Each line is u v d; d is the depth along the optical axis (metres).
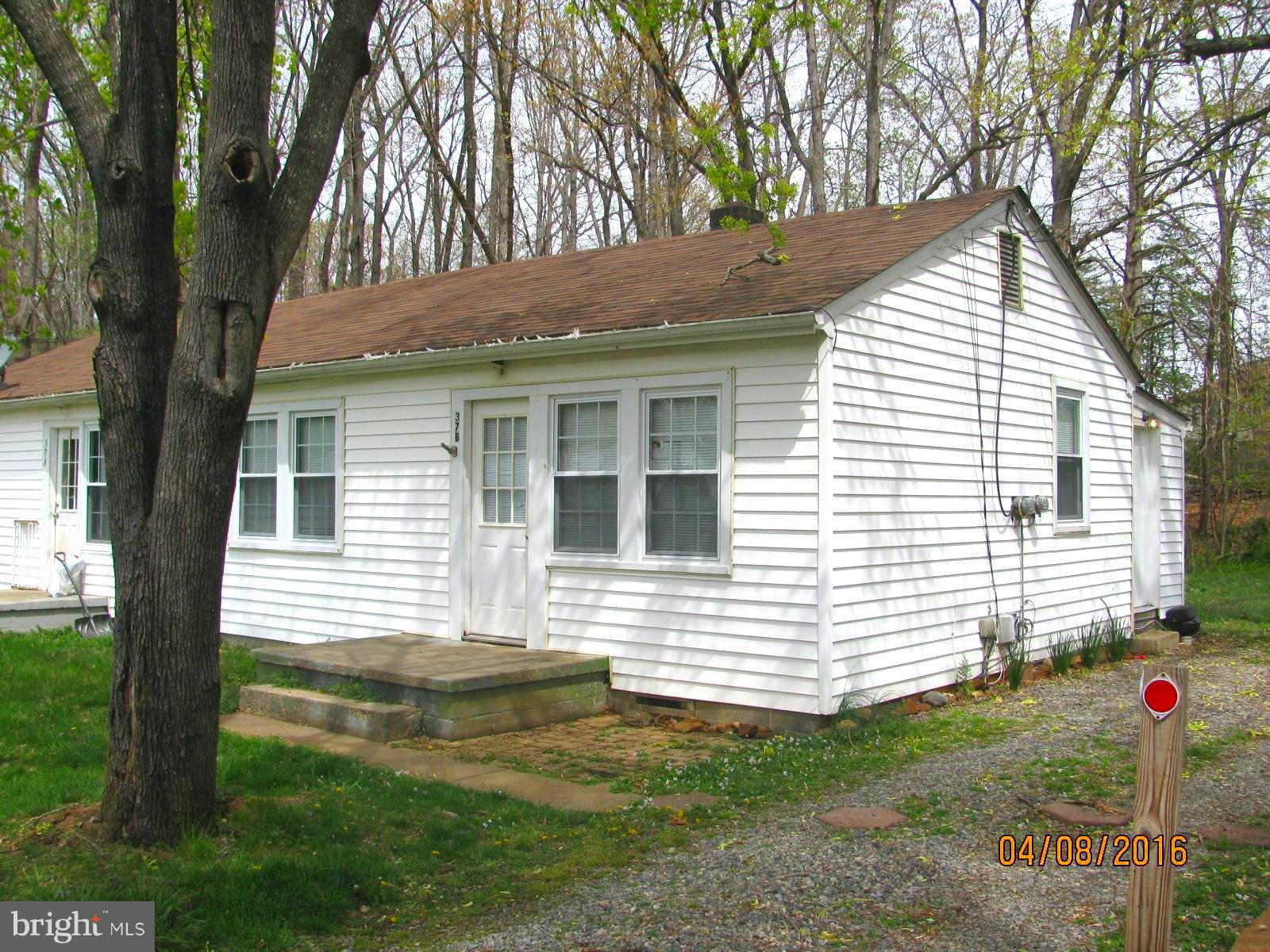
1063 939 4.22
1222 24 15.04
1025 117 19.14
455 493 10.51
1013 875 4.93
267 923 4.53
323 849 5.41
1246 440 25.28
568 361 9.58
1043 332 11.31
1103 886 4.78
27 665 10.52
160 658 5.43
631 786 6.81
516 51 19.36
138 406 5.54
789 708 8.16
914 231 9.69
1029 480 10.91
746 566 8.44
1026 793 6.25
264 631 12.47
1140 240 22.77
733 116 12.21
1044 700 9.41
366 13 6.04
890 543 8.78
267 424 12.55
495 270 14.13
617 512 9.27
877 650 8.59
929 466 9.33
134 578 5.46
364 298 15.22
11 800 6.09
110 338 5.54
